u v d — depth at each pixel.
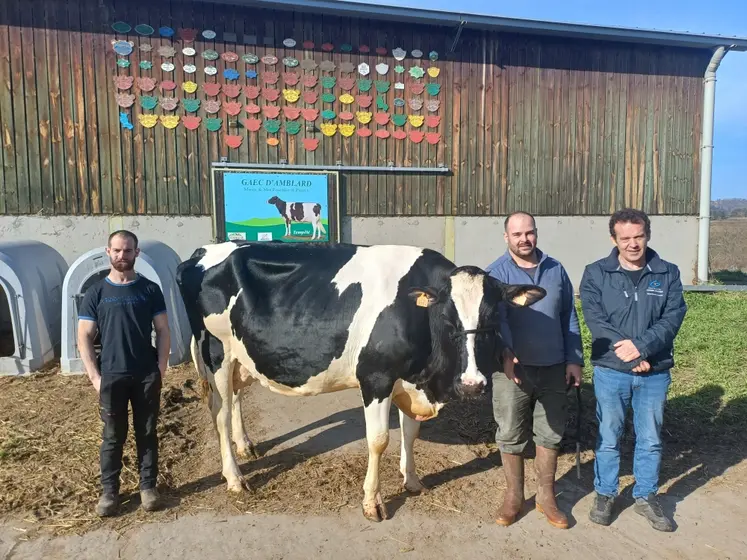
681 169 11.81
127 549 3.46
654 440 3.76
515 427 3.73
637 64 11.39
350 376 4.11
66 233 8.89
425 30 10.23
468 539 3.61
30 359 6.74
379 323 3.87
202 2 9.11
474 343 3.33
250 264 4.36
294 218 9.80
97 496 4.04
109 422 3.77
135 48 8.93
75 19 8.66
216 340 4.45
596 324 3.75
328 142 9.94
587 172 11.32
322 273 4.18
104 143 8.93
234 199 9.47
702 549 3.51
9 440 4.85
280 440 5.14
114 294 3.78
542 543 3.58
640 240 3.57
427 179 10.48
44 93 8.63
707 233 11.89
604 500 3.84
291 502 4.04
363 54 9.97
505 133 10.81
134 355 3.77
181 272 4.63
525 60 10.80
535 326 3.67
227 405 4.41
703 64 11.73
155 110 9.10
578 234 11.38
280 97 9.64
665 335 3.54
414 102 10.28
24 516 3.78
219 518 3.82
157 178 9.19
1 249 6.90
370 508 3.82
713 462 4.66
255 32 9.43
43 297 7.14
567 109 11.10
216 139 9.41
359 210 10.19
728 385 6.23
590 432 5.27
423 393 3.95
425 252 4.21
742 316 9.34
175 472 4.48
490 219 10.89
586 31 10.50
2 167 8.56
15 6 8.41
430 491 4.21
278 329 4.13
